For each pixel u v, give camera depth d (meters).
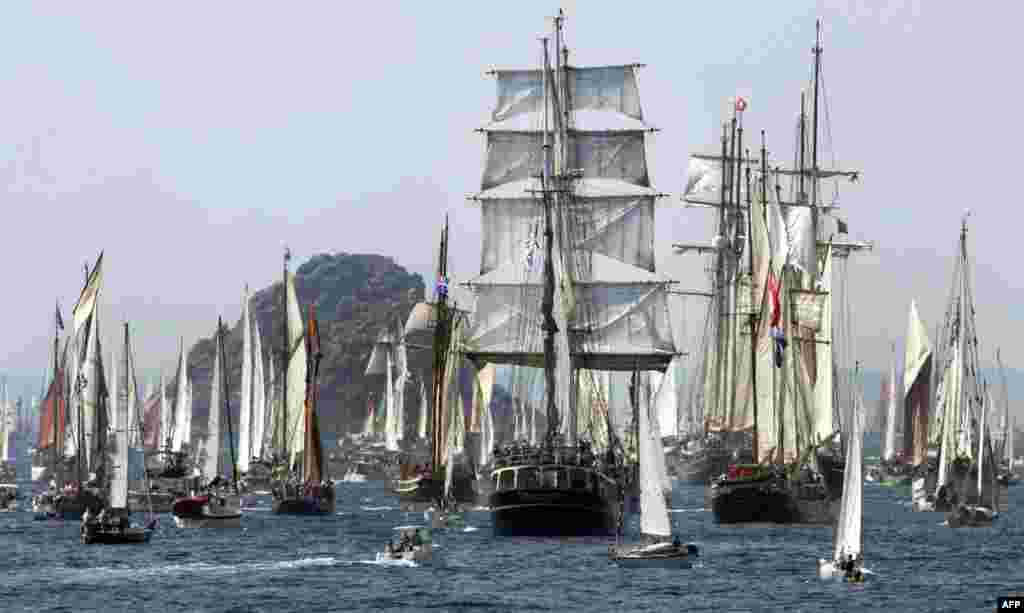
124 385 158.25
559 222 195.25
